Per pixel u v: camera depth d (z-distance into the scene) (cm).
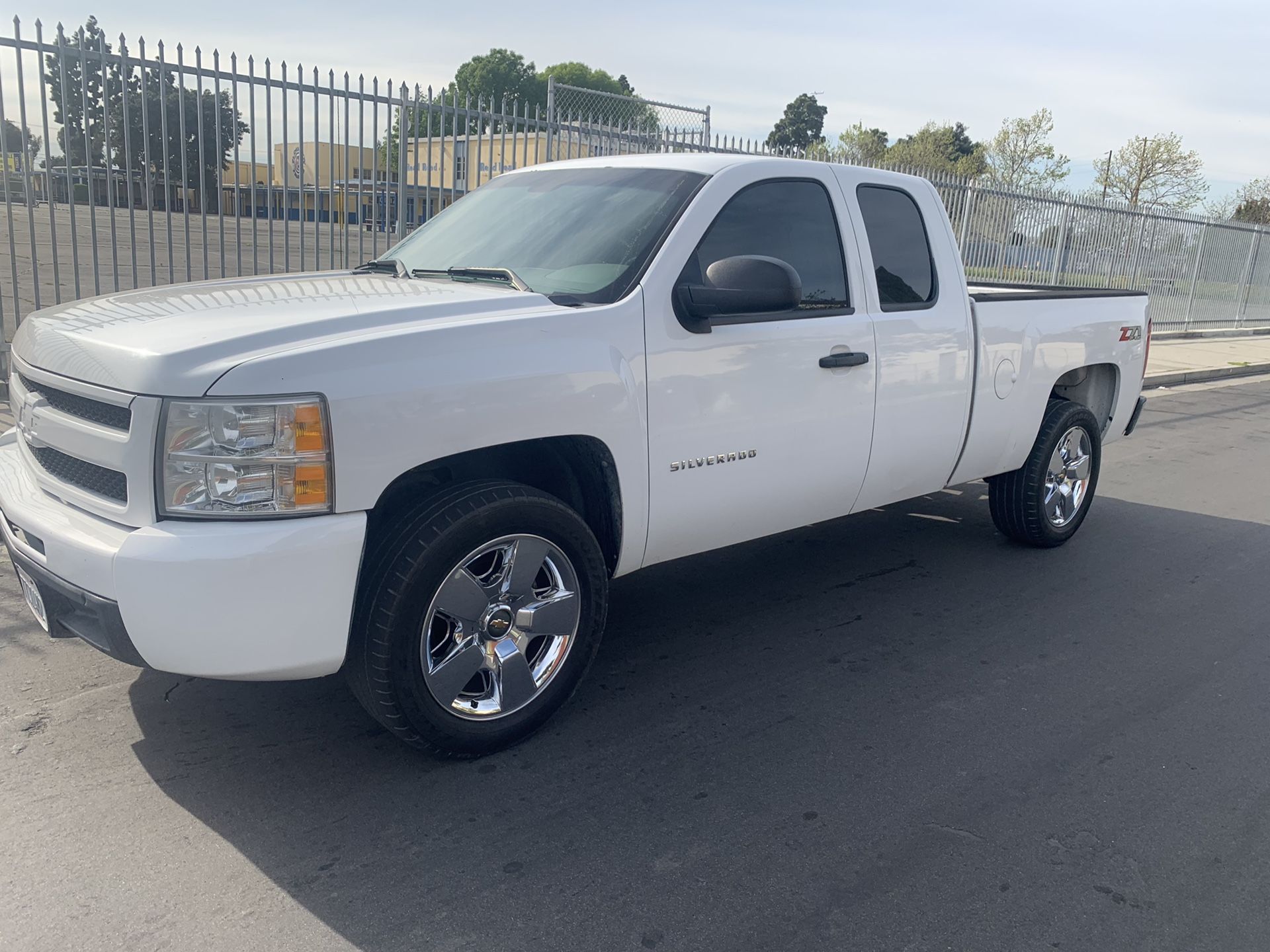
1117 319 575
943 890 269
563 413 312
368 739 332
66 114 753
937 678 401
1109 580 529
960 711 373
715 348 356
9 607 418
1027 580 523
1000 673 409
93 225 763
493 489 305
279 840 277
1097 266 1814
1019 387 505
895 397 431
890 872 275
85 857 266
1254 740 361
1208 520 661
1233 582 536
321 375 266
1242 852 292
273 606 262
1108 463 841
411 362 281
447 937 243
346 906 252
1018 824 302
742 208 379
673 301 346
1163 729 366
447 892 259
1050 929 256
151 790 298
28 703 344
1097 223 1789
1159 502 704
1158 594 511
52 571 276
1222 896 272
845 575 521
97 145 845
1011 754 343
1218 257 2078
